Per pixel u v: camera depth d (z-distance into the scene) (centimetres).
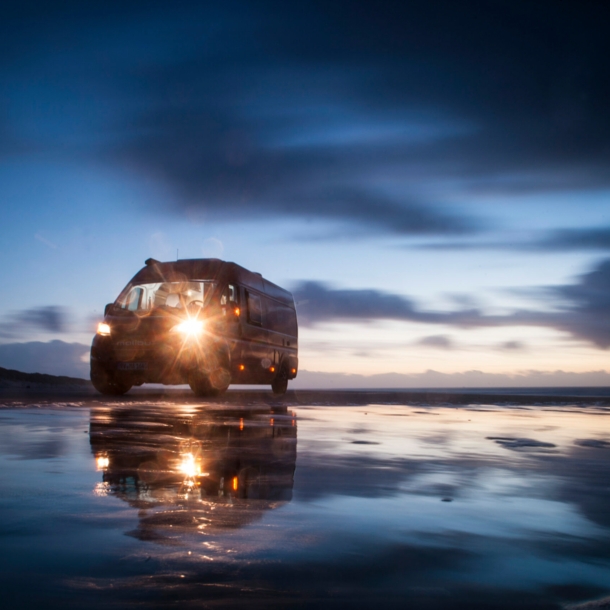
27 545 166
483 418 655
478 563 159
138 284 1066
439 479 273
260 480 261
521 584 146
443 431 497
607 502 233
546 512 215
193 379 986
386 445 391
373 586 143
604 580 150
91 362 1011
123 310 1033
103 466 292
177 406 752
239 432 456
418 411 764
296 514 202
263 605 131
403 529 188
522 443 416
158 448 356
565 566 159
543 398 1184
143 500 219
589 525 199
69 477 263
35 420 536
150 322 985
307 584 143
